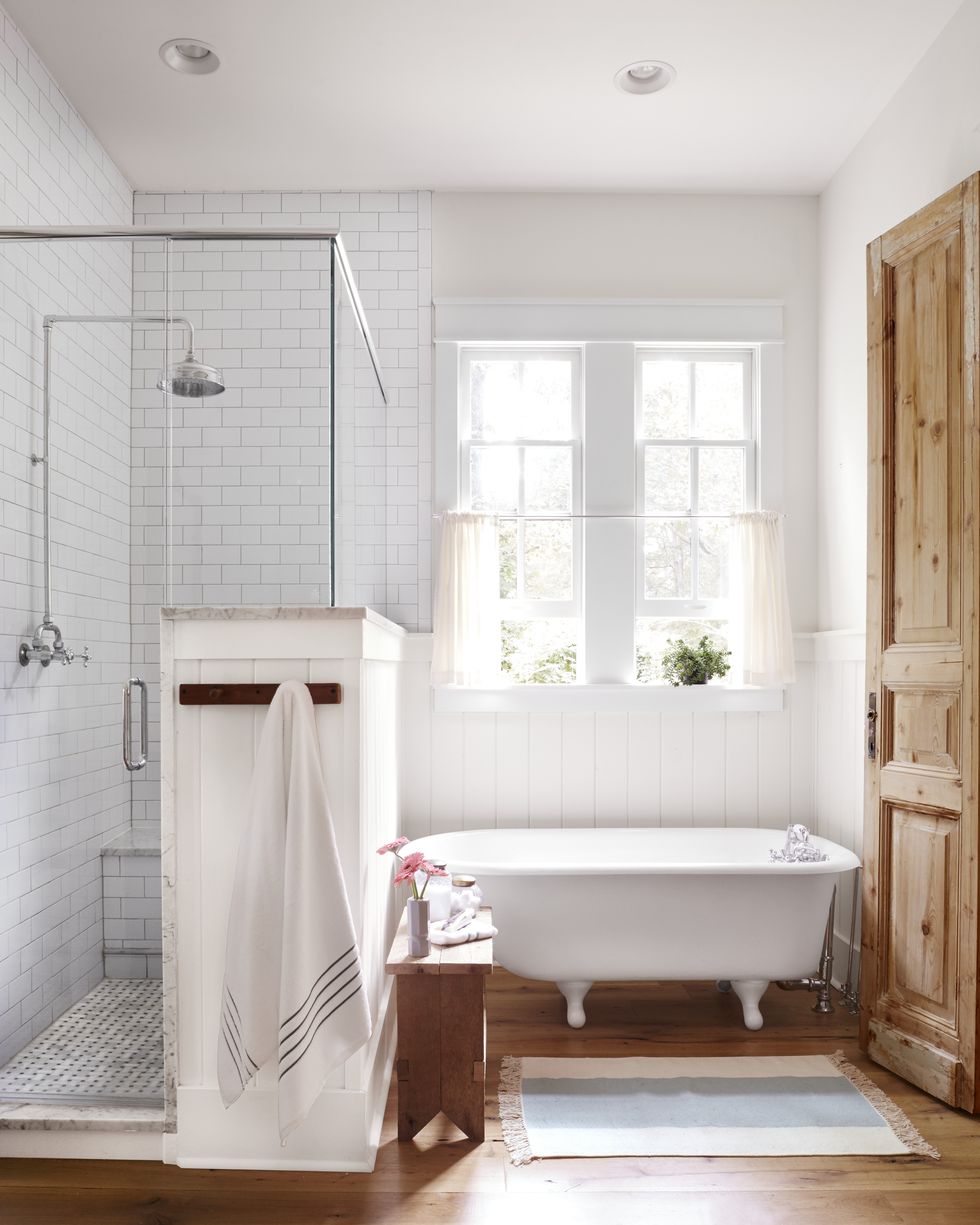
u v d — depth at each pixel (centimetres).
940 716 263
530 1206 212
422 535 383
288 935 212
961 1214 209
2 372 252
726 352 391
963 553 254
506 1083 268
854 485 350
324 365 248
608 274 387
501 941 303
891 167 320
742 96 318
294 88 311
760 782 384
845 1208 211
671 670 384
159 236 245
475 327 383
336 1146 226
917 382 276
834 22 279
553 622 391
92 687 252
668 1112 252
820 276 386
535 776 381
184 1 266
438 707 379
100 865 255
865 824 296
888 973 284
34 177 292
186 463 250
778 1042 297
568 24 279
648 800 382
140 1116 232
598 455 382
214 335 249
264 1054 217
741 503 390
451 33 282
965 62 271
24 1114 233
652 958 303
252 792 220
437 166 365
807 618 388
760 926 303
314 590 248
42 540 253
